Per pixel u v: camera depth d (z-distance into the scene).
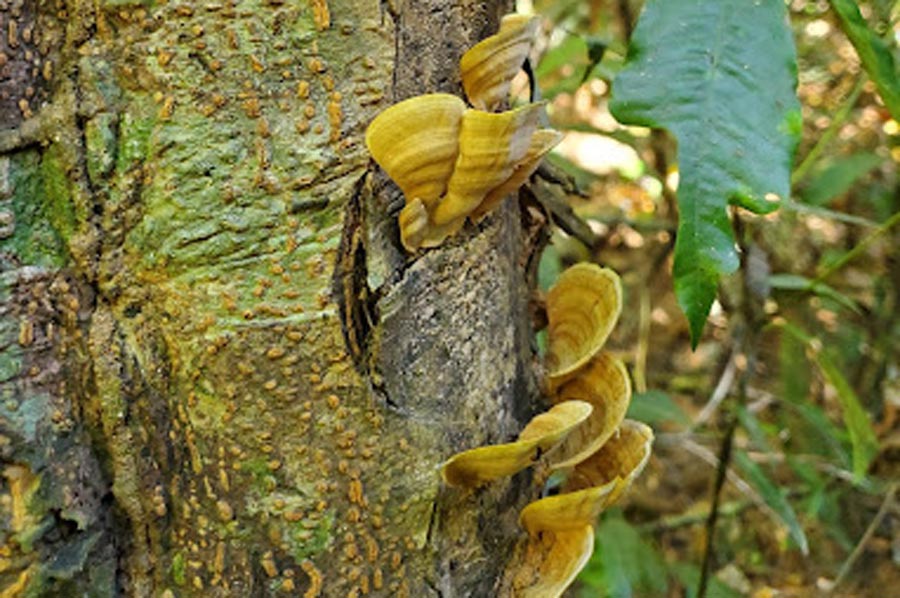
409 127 0.90
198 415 0.95
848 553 1.83
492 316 1.00
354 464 0.95
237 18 0.92
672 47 0.90
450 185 0.93
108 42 0.93
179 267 0.94
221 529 0.96
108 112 0.93
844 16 0.98
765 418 1.98
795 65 0.90
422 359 0.97
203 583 0.96
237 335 0.94
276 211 0.93
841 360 1.84
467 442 0.98
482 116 0.90
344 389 0.95
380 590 0.96
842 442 1.71
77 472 0.95
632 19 1.48
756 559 1.88
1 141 0.93
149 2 0.92
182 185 0.93
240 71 0.93
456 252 0.97
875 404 1.79
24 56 0.93
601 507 0.98
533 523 0.99
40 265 0.94
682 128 0.90
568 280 1.08
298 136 0.93
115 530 0.96
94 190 0.94
